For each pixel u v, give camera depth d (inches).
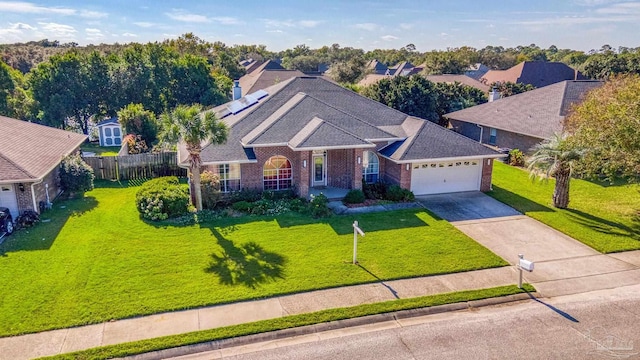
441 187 960.9
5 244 676.1
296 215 808.9
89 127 1964.8
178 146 1015.0
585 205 884.0
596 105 828.6
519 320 491.8
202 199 829.2
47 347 434.3
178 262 614.9
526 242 705.0
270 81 2094.0
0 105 1691.7
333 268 601.6
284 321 478.0
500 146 1350.9
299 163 877.8
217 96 1952.5
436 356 429.1
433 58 3457.2
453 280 577.3
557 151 843.4
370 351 436.8
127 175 1113.4
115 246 668.7
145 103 1852.9
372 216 808.9
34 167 805.9
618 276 594.2
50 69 1729.8
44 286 546.0
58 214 825.5
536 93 1385.3
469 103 1685.5
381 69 3860.7
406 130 1018.1
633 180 783.7
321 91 1120.2
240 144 904.3
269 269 597.0
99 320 477.7
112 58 1898.4
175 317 486.3
